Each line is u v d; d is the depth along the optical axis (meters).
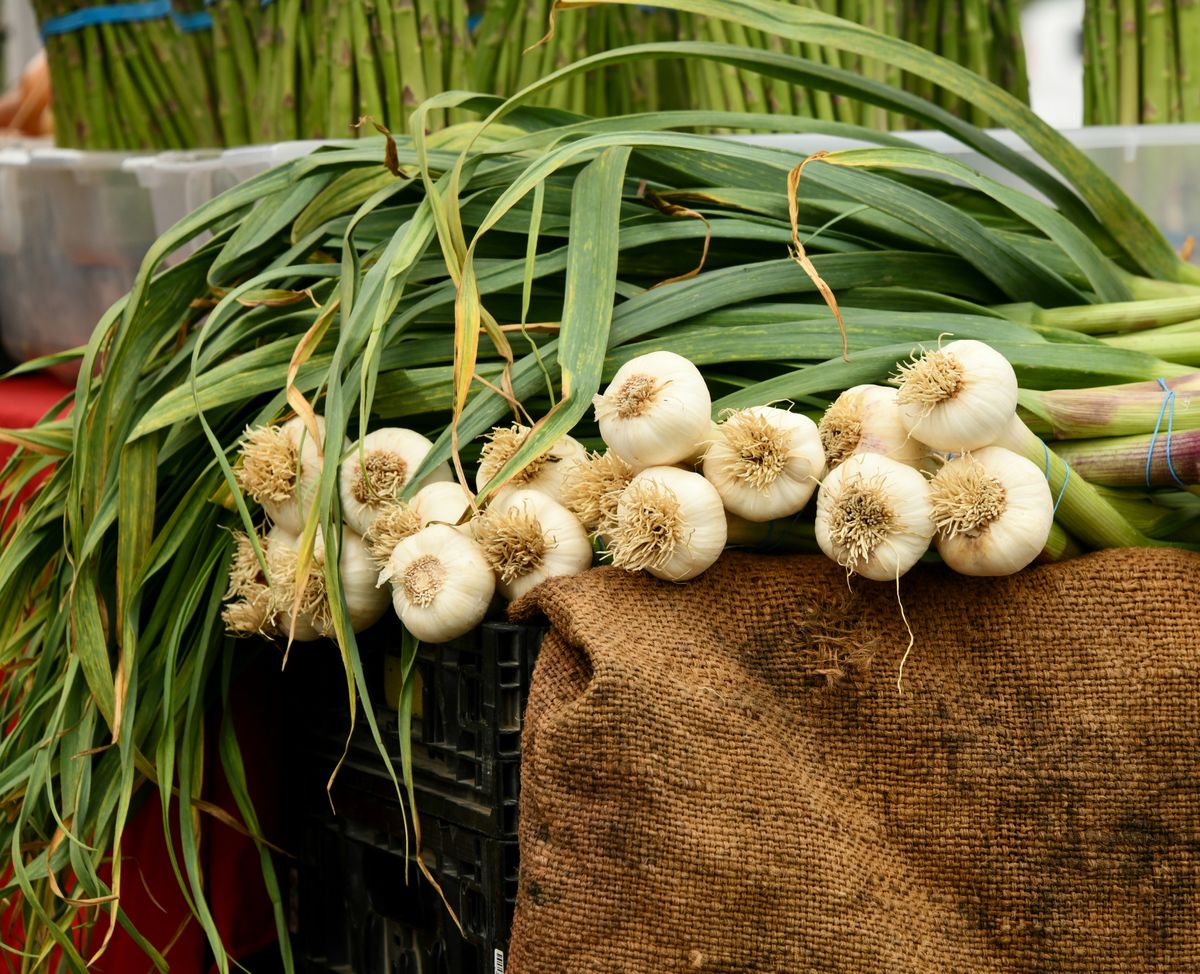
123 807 1.29
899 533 1.19
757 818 1.18
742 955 1.17
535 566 1.26
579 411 1.25
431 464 1.29
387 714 1.37
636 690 1.17
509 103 1.33
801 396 1.30
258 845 1.38
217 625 1.38
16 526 1.50
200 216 1.38
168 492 1.42
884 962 1.18
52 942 1.32
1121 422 1.27
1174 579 1.21
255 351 1.38
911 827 1.21
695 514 1.21
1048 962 1.20
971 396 1.19
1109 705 1.20
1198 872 1.20
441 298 1.34
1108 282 1.43
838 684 1.22
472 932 1.29
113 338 1.38
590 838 1.18
